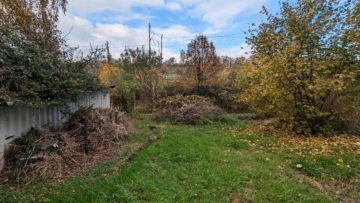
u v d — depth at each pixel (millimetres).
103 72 11445
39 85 3670
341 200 2652
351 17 5090
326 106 5734
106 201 2508
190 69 11992
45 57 3986
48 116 4398
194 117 7949
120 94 9906
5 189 2830
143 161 3789
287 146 4816
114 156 4137
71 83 4391
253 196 2660
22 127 3686
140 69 13992
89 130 4637
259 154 4297
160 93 11688
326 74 5273
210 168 3465
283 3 6492
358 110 5887
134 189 2779
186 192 2723
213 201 2551
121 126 5566
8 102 3078
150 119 8805
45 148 3525
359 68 5156
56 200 2525
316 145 4848
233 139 5402
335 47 5355
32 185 2953
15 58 3393
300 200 2574
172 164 3709
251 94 6336
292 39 5867
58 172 3336
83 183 2992
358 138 5383
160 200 2537
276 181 3031
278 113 6254
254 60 6684
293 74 5160
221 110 9125
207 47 11680
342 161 3738
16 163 3215
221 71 12234
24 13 6082
